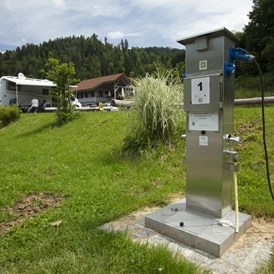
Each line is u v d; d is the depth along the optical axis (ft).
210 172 8.15
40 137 27.68
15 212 10.05
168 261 6.22
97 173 14.73
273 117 16.67
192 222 7.91
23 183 13.23
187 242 7.38
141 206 10.36
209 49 7.75
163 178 13.42
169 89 17.65
